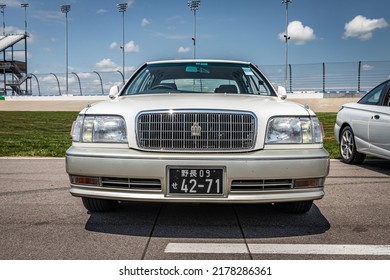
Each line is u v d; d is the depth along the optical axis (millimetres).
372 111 5922
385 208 3895
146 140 3068
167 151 3025
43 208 3838
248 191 2979
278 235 3115
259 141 3068
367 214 3691
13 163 6707
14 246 2855
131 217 3561
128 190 3025
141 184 3008
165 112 3062
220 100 3369
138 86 4312
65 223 3375
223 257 2689
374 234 3145
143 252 2762
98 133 3162
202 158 2938
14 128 16547
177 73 4465
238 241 2980
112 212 3715
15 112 31203
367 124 5973
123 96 4078
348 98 37688
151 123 3070
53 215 3607
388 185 4938
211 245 2896
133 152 3037
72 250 2787
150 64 4762
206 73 4461
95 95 50406
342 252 2777
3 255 2697
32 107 40344
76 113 29391
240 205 3982
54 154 7789
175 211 3760
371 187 4824
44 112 31172
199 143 3033
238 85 4305
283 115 3152
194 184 2947
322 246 2885
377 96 6062
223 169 2939
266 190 2998
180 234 3123
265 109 3172
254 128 3070
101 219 3496
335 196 4375
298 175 3018
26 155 7727
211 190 2949
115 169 3000
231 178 2943
